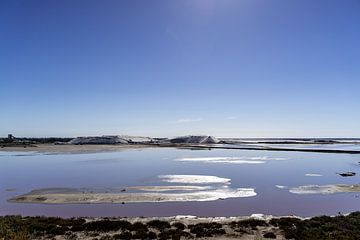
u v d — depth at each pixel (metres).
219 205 25.36
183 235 16.52
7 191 31.53
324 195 29.78
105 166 54.72
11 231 15.87
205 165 56.09
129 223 18.44
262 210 23.83
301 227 17.08
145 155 82.44
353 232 16.14
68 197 28.08
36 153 90.31
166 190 31.28
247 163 60.12
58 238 15.81
